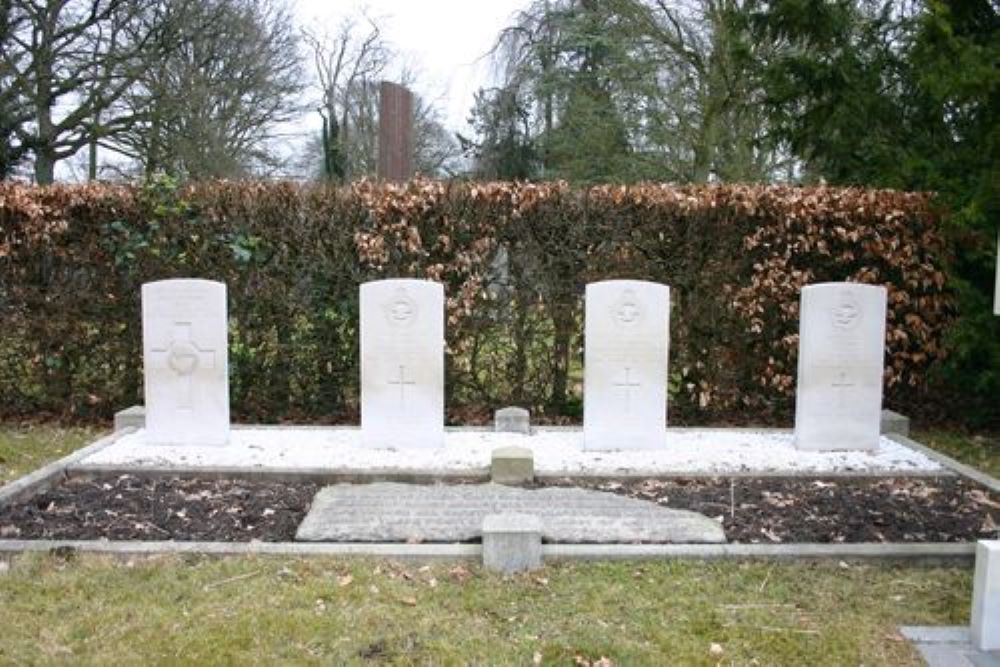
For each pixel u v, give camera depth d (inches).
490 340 307.0
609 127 655.8
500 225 298.2
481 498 201.0
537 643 134.1
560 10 729.6
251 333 305.7
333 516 187.5
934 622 144.3
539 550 165.9
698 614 145.9
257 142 839.1
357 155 1013.2
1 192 297.6
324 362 307.6
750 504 204.5
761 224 298.7
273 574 160.1
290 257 301.0
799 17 309.3
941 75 249.0
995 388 289.9
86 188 300.7
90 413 311.6
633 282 246.7
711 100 575.2
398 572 162.7
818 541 181.2
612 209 297.6
